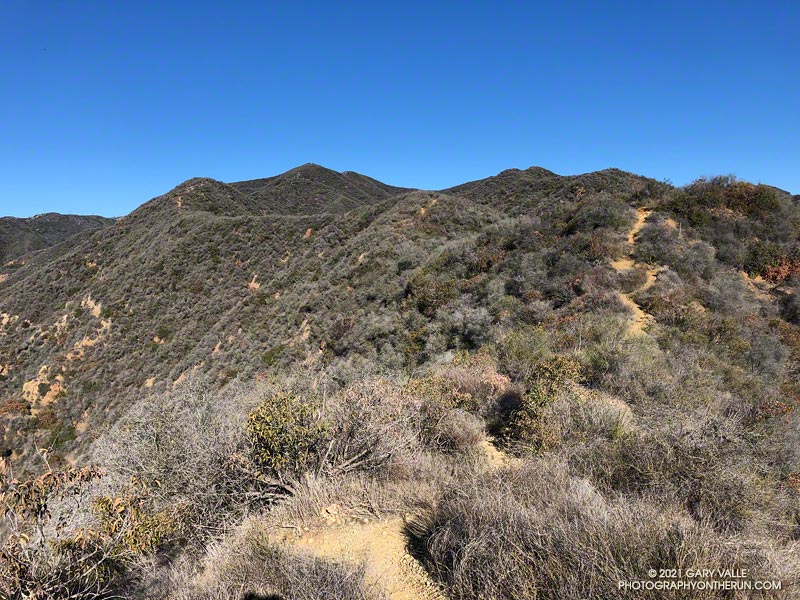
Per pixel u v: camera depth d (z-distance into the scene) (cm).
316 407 493
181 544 405
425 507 381
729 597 235
